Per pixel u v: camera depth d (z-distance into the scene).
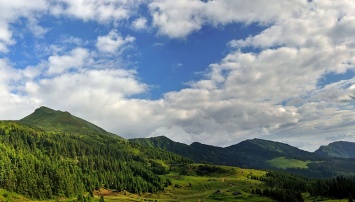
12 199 198.62
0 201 187.88
